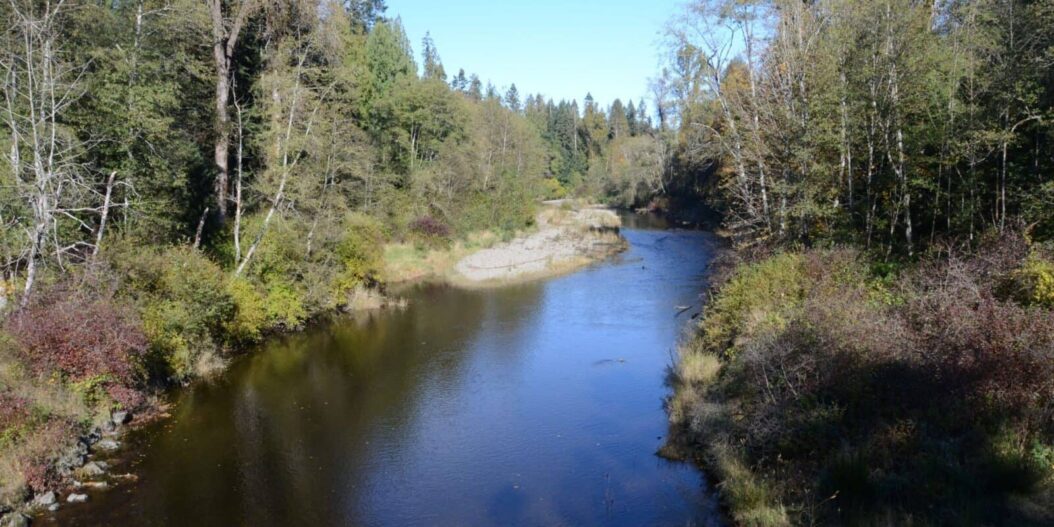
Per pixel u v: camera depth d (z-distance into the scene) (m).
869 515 8.19
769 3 22.45
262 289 22.77
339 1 31.17
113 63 18.64
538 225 55.31
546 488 11.75
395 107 42.94
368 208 36.41
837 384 10.84
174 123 22.81
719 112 27.75
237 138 27.09
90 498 11.30
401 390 17.39
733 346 16.19
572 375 18.41
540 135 100.69
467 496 11.59
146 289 16.97
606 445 13.53
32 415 12.05
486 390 17.33
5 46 15.95
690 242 48.34
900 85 18.64
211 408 15.96
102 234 17.06
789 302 15.48
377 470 12.73
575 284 32.69
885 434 9.71
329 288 25.56
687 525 10.04
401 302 28.25
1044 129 16.14
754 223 24.09
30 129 16.11
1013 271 11.88
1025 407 9.06
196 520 10.76
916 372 10.21
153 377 16.61
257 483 12.14
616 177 89.38
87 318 13.73
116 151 19.17
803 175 20.58
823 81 20.08
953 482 8.38
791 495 9.59
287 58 25.27
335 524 10.72
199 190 25.30
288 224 23.91
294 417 15.48
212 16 24.23
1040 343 9.53
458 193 46.91
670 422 14.52
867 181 20.39
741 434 11.97
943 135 17.41
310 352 20.97
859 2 19.12
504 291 31.31
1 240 15.30
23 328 12.89
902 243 19.53
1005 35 17.45
